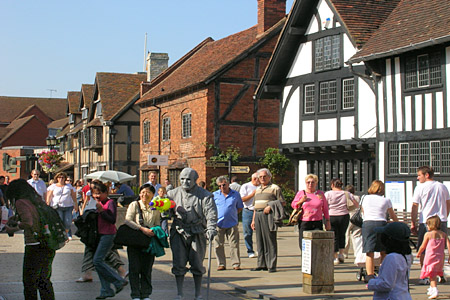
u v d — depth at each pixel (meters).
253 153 28.64
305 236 9.34
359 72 19.67
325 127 21.03
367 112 19.47
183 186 8.48
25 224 7.04
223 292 9.44
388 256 6.26
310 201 11.34
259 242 11.66
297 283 10.17
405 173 17.67
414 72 17.47
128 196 13.95
